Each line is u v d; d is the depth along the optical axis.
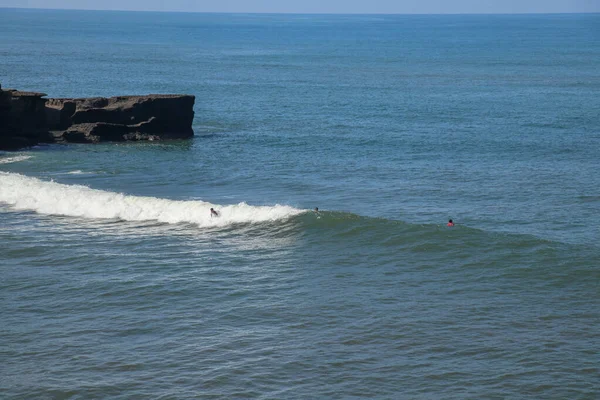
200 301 43.62
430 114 129.62
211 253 52.03
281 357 36.84
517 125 116.94
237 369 35.75
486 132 110.06
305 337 38.88
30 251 52.56
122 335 39.50
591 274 46.47
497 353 36.94
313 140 102.38
